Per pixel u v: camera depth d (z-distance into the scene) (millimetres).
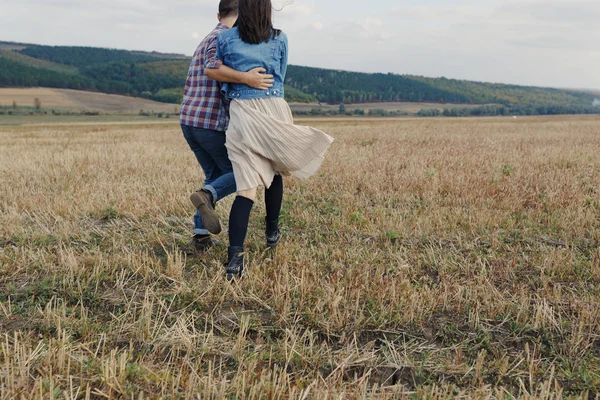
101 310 2672
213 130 3318
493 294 2838
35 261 3301
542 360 2219
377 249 3678
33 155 10336
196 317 2576
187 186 5977
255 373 1989
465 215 4578
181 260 3412
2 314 2549
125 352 2059
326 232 4164
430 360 2213
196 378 1966
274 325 2508
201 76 3324
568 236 3988
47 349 2145
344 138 15016
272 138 2965
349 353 2246
